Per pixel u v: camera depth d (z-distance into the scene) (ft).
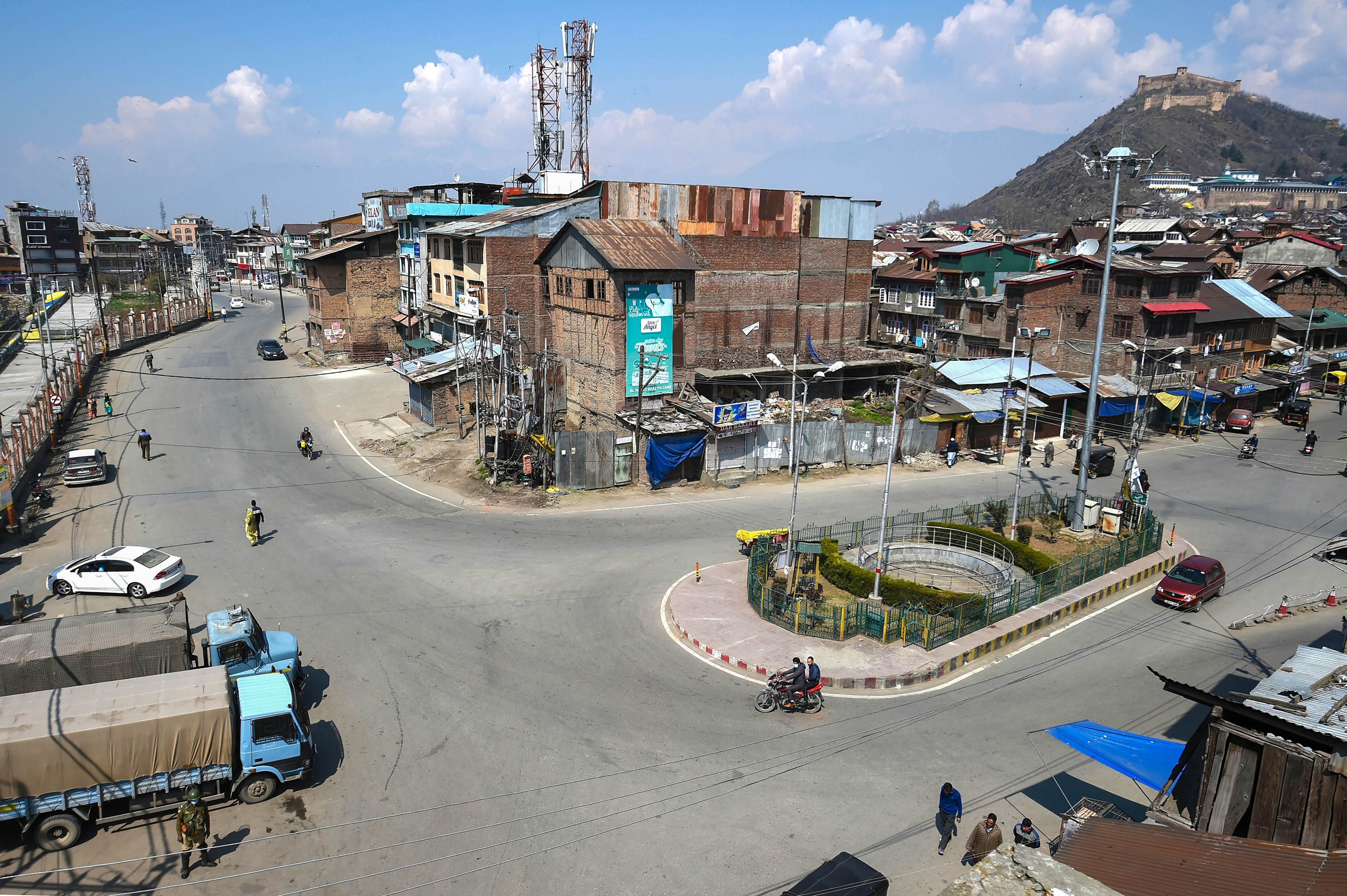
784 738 65.98
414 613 87.51
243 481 135.13
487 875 50.72
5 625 77.25
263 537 109.91
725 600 92.02
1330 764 39.34
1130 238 366.22
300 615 86.53
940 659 78.43
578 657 78.74
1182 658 81.87
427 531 113.50
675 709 70.03
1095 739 54.13
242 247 590.14
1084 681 76.74
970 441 164.86
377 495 129.59
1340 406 209.15
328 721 67.46
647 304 137.59
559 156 254.47
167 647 64.90
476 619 86.28
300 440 158.92
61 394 167.12
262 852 52.70
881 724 68.33
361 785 59.36
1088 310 190.80
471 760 62.44
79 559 100.89
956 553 105.70
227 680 58.54
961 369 178.60
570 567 101.09
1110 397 176.14
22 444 128.36
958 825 55.47
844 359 196.13
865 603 88.28
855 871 46.65
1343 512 131.13
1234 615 93.35
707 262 176.04
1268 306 213.05
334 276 239.71
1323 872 32.89
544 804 57.52
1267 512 131.75
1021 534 110.22
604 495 130.93
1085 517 119.14
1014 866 28.68
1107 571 102.99
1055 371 196.13
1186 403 179.52
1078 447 164.25
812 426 146.72
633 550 107.24
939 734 67.00
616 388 137.69
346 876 50.72
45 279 409.08
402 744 64.44
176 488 130.72
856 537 110.63
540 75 250.37
